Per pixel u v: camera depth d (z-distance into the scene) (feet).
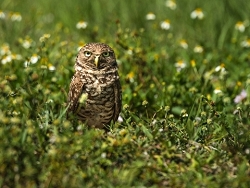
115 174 30.73
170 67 49.06
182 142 34.63
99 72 36.96
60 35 58.08
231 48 54.19
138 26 60.23
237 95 43.47
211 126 35.99
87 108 37.32
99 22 60.44
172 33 59.00
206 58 51.67
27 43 49.67
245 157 32.71
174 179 30.68
